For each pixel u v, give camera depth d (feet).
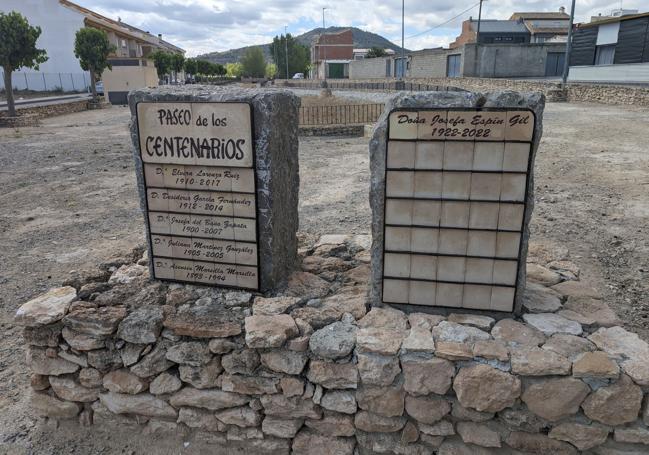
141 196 11.19
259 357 9.32
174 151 10.64
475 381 8.39
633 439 8.16
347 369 8.91
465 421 8.79
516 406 8.46
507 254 9.43
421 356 8.68
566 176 30.48
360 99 90.79
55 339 10.04
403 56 144.46
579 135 44.24
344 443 9.30
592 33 97.25
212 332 9.45
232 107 10.00
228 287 11.18
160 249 11.43
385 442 9.15
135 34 198.08
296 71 260.01
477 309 9.82
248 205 10.56
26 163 40.04
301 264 12.73
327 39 270.46
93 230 23.22
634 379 7.98
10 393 11.46
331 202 27.07
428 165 9.29
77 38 104.42
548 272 11.81
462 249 9.57
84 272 12.26
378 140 9.39
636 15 84.64
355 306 10.37
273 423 9.52
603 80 87.35
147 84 121.39
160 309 10.18
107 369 9.97
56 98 116.98
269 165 10.24
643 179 28.89
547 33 158.92
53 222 24.61
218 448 9.86
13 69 73.56
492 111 8.79
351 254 13.58
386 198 9.61
